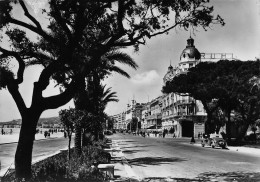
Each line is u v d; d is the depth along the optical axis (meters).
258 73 39.41
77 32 10.56
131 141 55.78
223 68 43.34
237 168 16.58
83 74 10.72
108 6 10.68
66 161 14.05
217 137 38.69
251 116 42.44
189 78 45.69
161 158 22.72
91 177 10.91
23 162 9.74
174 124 90.75
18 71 10.17
